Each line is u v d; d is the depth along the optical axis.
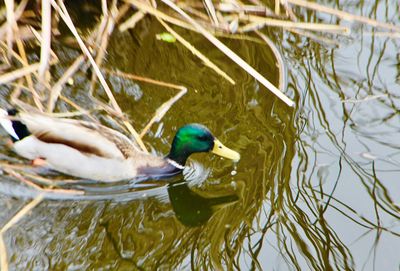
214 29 16.11
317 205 12.37
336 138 13.81
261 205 12.34
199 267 11.03
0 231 11.47
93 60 13.93
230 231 11.86
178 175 13.20
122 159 12.87
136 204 12.51
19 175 12.60
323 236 11.78
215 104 14.32
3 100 13.47
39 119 12.87
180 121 13.87
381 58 16.08
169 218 12.20
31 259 11.03
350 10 17.53
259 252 11.40
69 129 12.77
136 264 11.08
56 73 14.37
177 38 15.35
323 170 13.07
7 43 14.38
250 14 16.67
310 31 16.70
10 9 14.48
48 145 12.77
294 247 11.54
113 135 13.02
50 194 12.37
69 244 11.40
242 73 15.16
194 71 15.06
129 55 15.18
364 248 11.67
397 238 11.87
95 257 11.18
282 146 13.50
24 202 12.12
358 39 16.67
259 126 13.91
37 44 14.89
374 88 15.18
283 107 14.41
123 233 11.77
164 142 13.53
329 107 14.59
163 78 14.77
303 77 15.31
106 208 12.32
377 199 12.59
